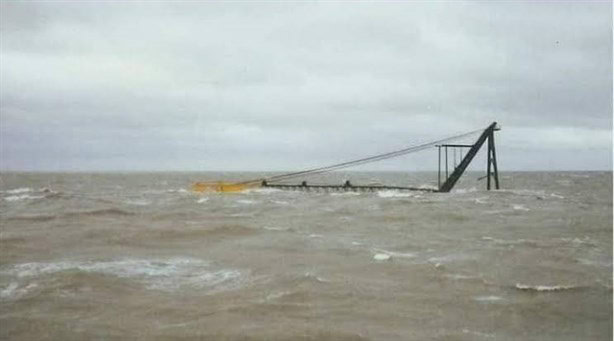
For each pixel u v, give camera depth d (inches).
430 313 601.9
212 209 1882.4
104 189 3666.3
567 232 1280.8
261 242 1115.3
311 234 1242.0
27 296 668.1
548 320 580.7
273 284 729.0
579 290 700.7
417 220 1539.1
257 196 2559.1
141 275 790.5
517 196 2551.7
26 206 2028.8
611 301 652.1
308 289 697.6
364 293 681.6
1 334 538.0
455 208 1907.0
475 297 668.1
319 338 522.3
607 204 2166.6
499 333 541.3
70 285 718.5
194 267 850.1
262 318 583.2
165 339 520.7
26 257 927.7
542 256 946.1
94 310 614.2
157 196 2682.1
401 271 815.1
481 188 3612.2
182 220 1507.1
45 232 1238.9
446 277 772.6
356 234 1248.2
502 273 801.6
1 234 1197.1
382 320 577.3
